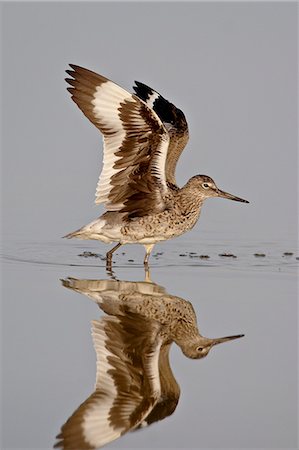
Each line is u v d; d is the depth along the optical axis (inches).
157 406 414.9
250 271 614.5
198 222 771.4
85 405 413.1
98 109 552.7
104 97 550.0
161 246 695.7
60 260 641.6
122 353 467.5
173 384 435.2
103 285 575.8
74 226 735.7
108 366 450.9
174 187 650.8
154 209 629.9
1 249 667.4
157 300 546.0
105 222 629.9
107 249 686.5
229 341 486.0
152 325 506.0
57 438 387.5
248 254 666.8
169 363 458.3
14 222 743.1
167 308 531.5
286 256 661.3
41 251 665.6
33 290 561.6
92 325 502.9
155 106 708.0
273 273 609.0
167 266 629.9
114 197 611.8
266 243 701.9
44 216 762.8
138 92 709.9
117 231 629.9
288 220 775.7
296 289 568.1
